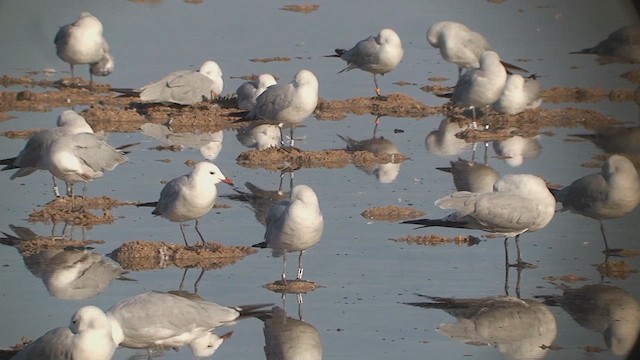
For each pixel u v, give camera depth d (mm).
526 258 15977
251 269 15500
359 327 13578
